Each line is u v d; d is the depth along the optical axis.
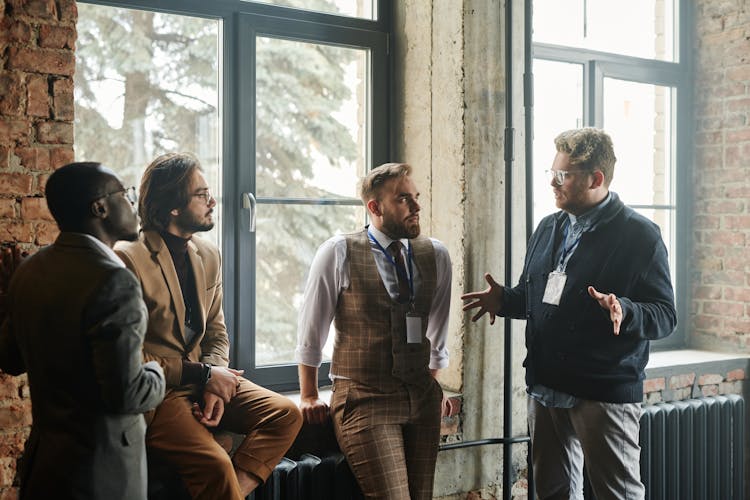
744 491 3.79
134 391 1.75
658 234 2.64
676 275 4.07
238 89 2.97
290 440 2.41
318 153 3.19
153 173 2.31
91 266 1.75
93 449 1.74
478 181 3.11
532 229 3.13
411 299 2.57
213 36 2.95
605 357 2.58
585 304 2.61
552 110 3.62
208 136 2.95
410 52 3.30
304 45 3.14
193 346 2.37
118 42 2.75
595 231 2.65
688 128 4.08
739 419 3.67
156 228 2.32
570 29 3.69
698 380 3.67
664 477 3.42
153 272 2.25
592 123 3.73
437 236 3.20
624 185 3.90
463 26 3.04
